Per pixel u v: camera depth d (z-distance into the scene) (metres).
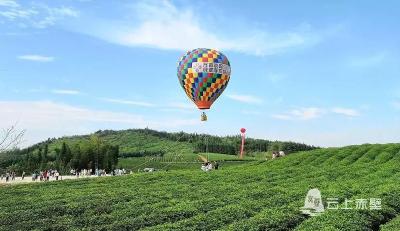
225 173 58.59
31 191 48.72
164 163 157.75
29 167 123.44
